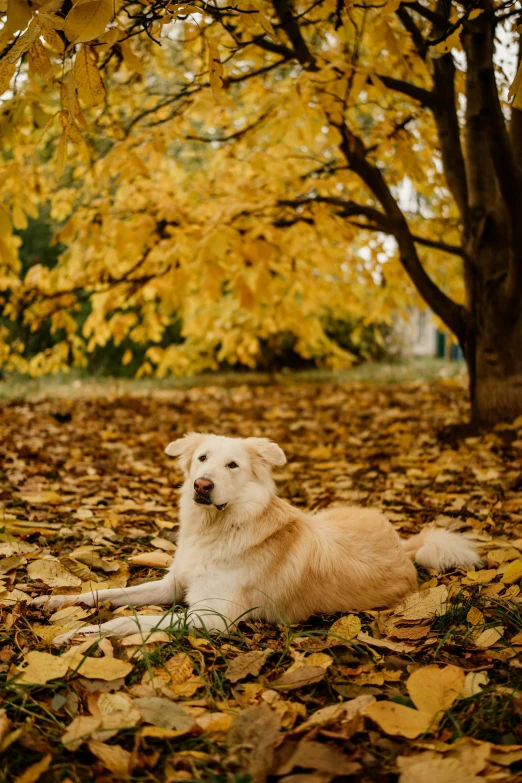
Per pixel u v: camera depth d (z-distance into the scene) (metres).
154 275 8.28
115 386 14.55
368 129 7.97
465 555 3.79
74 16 2.47
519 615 3.04
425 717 2.16
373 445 7.57
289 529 3.43
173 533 4.55
